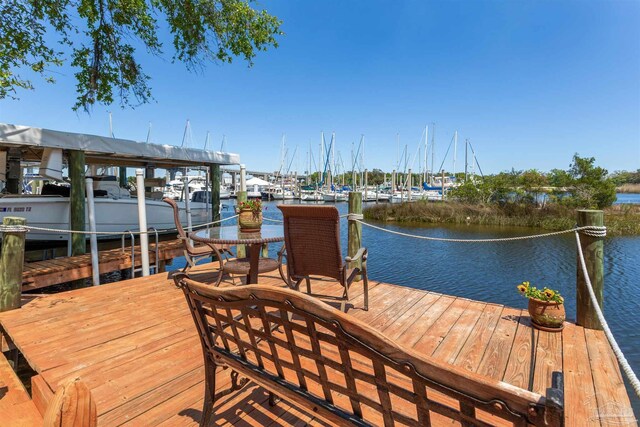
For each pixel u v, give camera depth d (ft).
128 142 20.93
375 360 2.76
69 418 2.17
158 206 32.27
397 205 77.15
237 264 11.51
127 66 19.49
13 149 21.76
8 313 9.92
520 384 6.23
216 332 4.56
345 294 8.59
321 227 8.28
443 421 4.98
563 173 69.62
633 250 39.78
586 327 8.84
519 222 62.23
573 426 5.04
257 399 5.81
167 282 13.55
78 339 8.17
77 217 18.97
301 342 7.68
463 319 9.53
